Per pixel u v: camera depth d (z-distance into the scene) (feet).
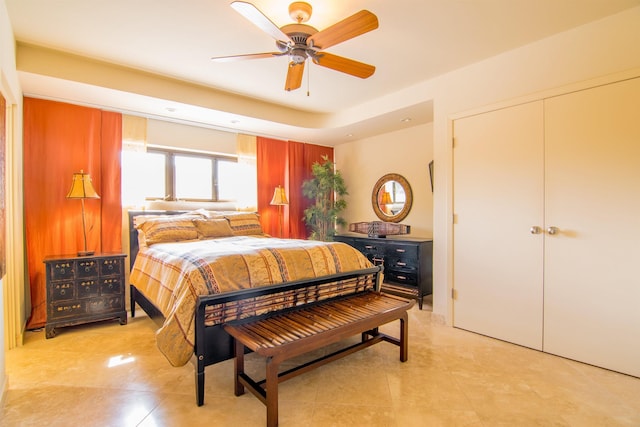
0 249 5.60
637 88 6.95
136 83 10.13
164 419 5.48
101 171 11.25
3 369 6.10
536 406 5.87
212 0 6.69
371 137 16.15
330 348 8.50
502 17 7.33
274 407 5.20
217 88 11.52
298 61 7.09
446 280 10.28
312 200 17.19
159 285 7.73
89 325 10.07
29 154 9.95
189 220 11.67
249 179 15.19
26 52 8.50
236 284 6.52
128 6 6.88
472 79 9.66
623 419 5.52
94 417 5.51
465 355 8.01
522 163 8.63
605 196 7.35
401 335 7.63
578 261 7.72
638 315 6.95
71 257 9.62
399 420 5.46
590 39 7.54
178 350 5.86
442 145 10.41
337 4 6.85
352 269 8.43
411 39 8.27
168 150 13.37
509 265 8.86
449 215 10.15
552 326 8.10
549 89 8.14
